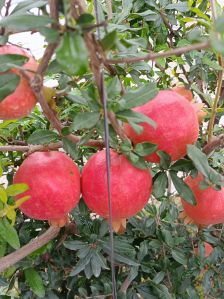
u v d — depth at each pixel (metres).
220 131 0.42
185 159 0.30
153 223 0.44
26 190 0.27
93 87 0.24
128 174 0.27
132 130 0.27
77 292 0.45
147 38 0.49
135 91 0.26
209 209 0.32
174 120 0.27
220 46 0.16
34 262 0.42
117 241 0.40
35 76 0.21
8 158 0.42
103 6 0.47
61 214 0.28
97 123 0.25
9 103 0.25
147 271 0.43
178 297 0.46
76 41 0.17
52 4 0.19
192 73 0.48
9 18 0.20
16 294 0.50
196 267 0.45
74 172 0.28
